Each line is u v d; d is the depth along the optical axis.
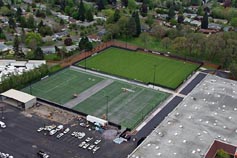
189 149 199.50
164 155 193.75
